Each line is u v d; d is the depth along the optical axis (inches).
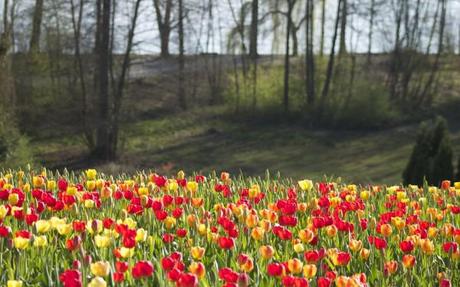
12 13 1132.5
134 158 1103.6
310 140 1283.2
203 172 1055.0
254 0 1604.3
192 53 1592.0
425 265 182.5
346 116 1366.9
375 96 1380.4
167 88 1558.8
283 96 1455.5
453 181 691.4
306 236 184.5
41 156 1090.1
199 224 191.3
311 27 1504.7
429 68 1635.1
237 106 1453.0
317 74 1531.7
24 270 163.8
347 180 976.3
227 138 1294.3
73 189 237.9
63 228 183.3
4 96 850.8
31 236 170.6
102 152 1074.1
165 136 1289.4
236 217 221.8
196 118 1428.4
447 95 1594.5
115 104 1093.1
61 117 1250.6
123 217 211.0
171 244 195.8
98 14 1093.1
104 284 132.2
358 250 188.7
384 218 227.8
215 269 162.1
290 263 154.0
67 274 134.6
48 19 1221.7
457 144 1257.4
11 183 299.4
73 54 1242.0
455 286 181.9
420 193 320.2
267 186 306.8
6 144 651.5
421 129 713.0
